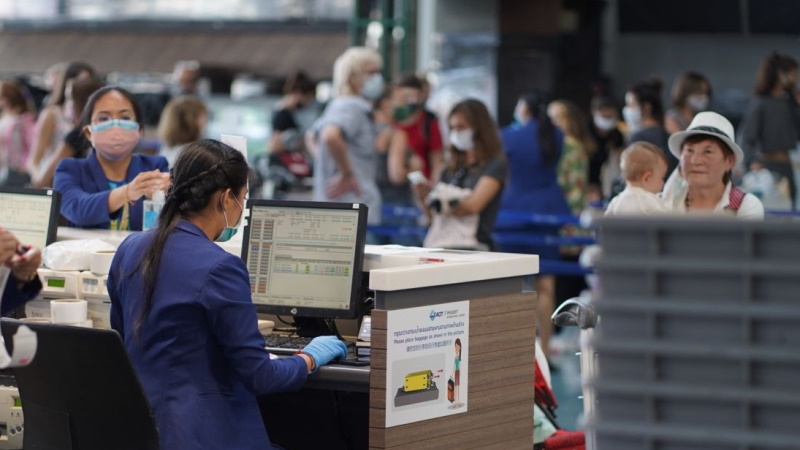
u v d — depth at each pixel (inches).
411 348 371.6
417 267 374.0
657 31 1382.9
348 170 793.6
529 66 1264.8
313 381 379.6
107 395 345.7
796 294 219.5
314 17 1742.1
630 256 231.3
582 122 866.8
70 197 505.4
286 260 430.6
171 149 723.4
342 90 806.5
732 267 222.8
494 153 656.4
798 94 904.9
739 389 223.0
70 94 610.2
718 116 461.7
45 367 351.9
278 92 1651.1
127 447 347.6
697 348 225.5
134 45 1830.7
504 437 403.5
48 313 447.5
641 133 708.0
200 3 1809.8
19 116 922.1
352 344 416.2
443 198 648.4
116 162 517.3
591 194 958.4
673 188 476.7
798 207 882.1
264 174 1162.6
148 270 359.3
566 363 823.7
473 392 391.9
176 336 354.9
